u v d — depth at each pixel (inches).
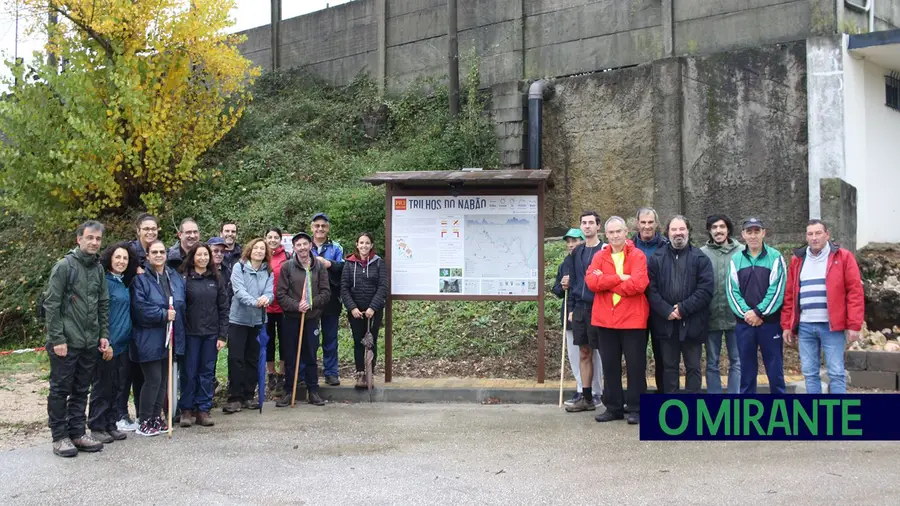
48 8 542.0
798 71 454.3
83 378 265.1
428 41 636.7
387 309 361.4
